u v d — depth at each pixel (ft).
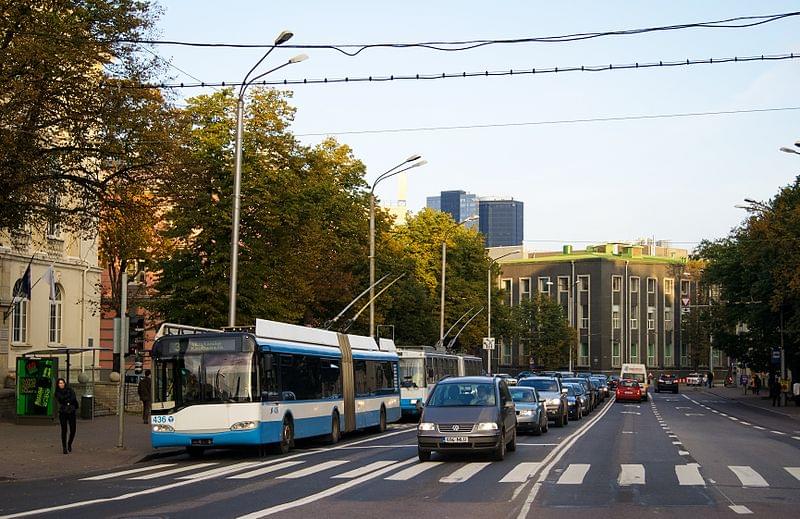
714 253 271.08
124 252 109.91
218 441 76.64
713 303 278.46
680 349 411.34
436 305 248.73
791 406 215.72
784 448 87.61
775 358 217.77
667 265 409.49
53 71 83.51
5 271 128.57
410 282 208.54
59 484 60.44
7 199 86.63
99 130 89.66
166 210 119.24
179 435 76.89
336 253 168.04
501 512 45.16
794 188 205.67
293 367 87.10
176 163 94.58
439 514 44.55
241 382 77.51
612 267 400.67
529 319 362.12
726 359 422.82
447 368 171.42
